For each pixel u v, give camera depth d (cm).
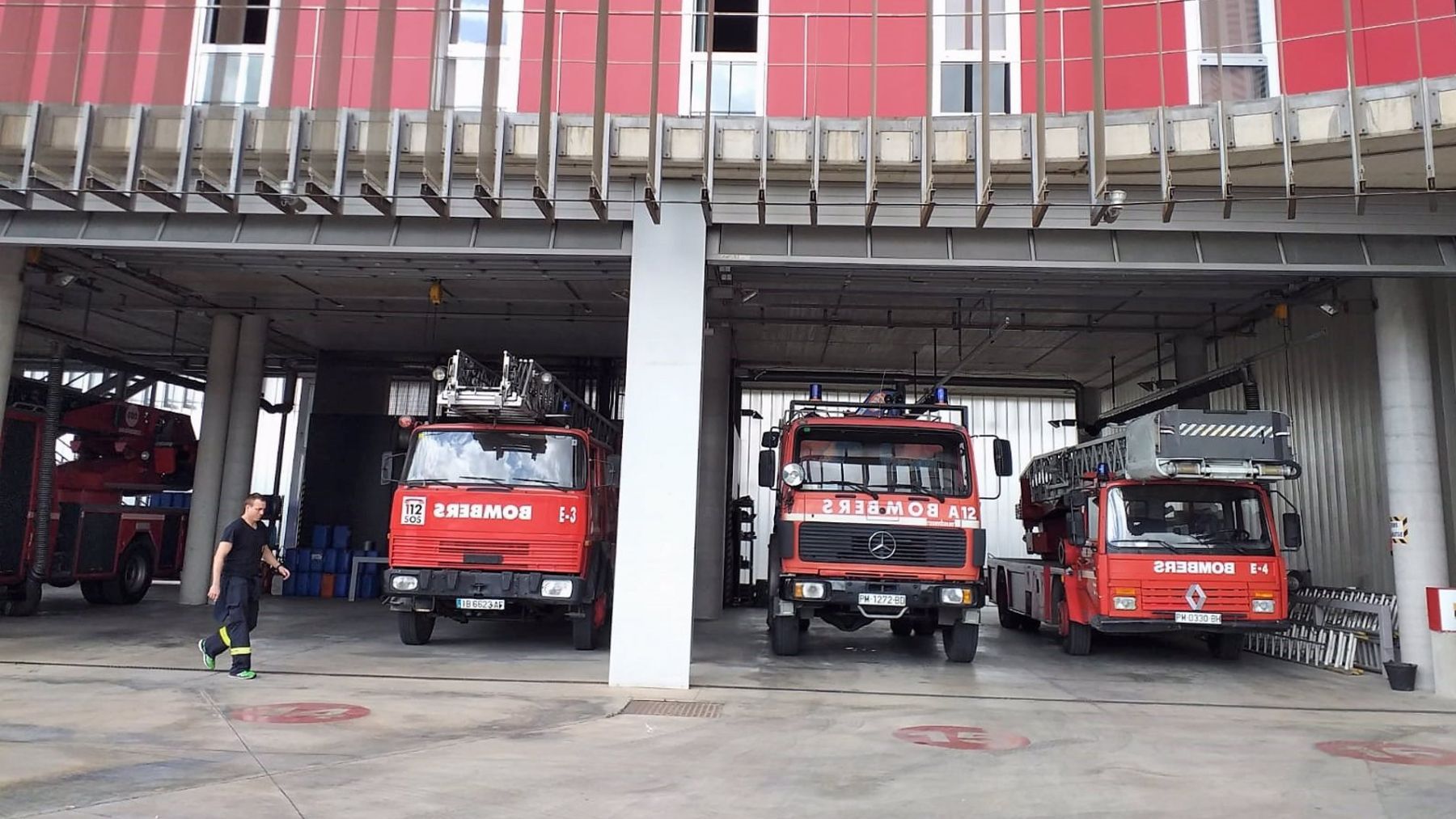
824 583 1065
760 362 2020
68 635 1188
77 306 1606
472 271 1166
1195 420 1106
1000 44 1156
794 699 876
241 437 1683
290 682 873
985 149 872
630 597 911
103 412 1541
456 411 1114
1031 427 2323
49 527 1388
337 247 973
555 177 918
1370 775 620
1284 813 528
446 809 490
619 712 783
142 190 919
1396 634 1080
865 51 1157
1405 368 1029
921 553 1070
